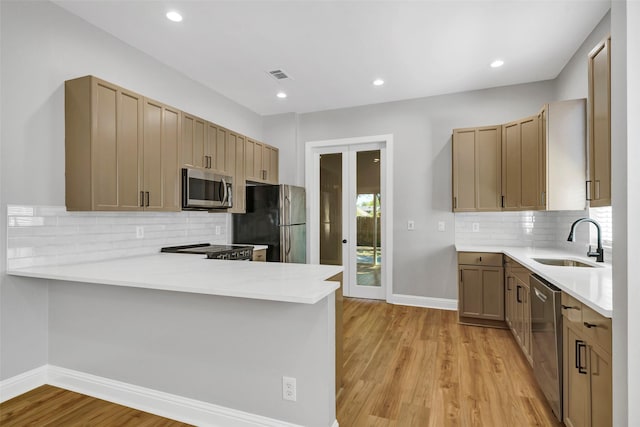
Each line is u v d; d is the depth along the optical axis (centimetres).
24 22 228
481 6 252
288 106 475
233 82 391
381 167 471
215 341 190
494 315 354
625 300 127
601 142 187
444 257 429
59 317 235
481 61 340
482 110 412
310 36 294
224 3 247
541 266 238
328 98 444
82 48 264
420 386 234
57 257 248
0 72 216
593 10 256
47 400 216
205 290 166
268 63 344
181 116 323
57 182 247
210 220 415
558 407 184
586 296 153
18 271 217
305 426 173
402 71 363
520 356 283
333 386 180
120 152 261
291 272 210
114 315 215
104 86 251
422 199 439
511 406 209
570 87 335
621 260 130
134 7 251
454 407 209
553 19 268
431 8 255
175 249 351
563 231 365
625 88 133
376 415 201
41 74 237
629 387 125
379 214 475
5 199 219
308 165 502
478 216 415
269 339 179
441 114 430
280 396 178
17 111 224
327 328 169
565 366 180
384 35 292
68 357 231
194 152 343
